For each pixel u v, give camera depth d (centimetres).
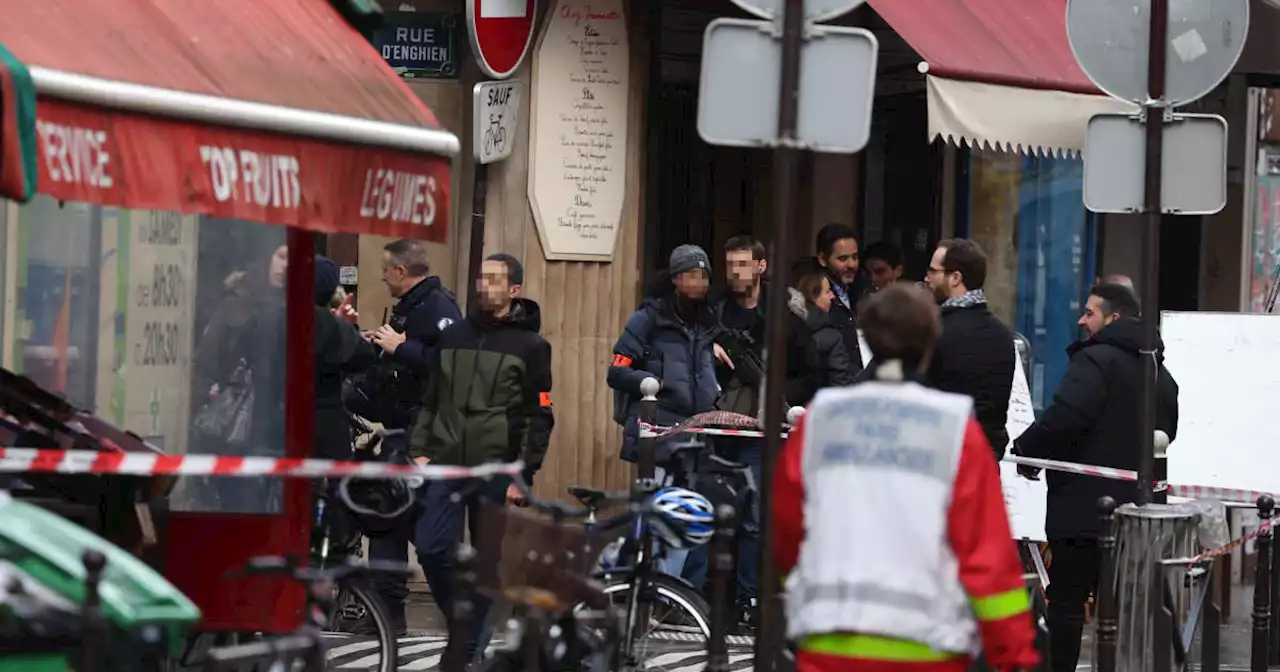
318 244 3089
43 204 2183
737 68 1677
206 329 2198
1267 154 3725
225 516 2169
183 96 1806
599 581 2019
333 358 2503
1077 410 2331
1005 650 1344
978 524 1347
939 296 2395
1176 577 2136
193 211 1802
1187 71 2225
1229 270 3750
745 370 2791
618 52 3084
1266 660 2389
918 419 1364
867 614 1336
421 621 2864
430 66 3045
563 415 3070
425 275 2770
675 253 2784
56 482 2027
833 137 1672
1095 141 2255
